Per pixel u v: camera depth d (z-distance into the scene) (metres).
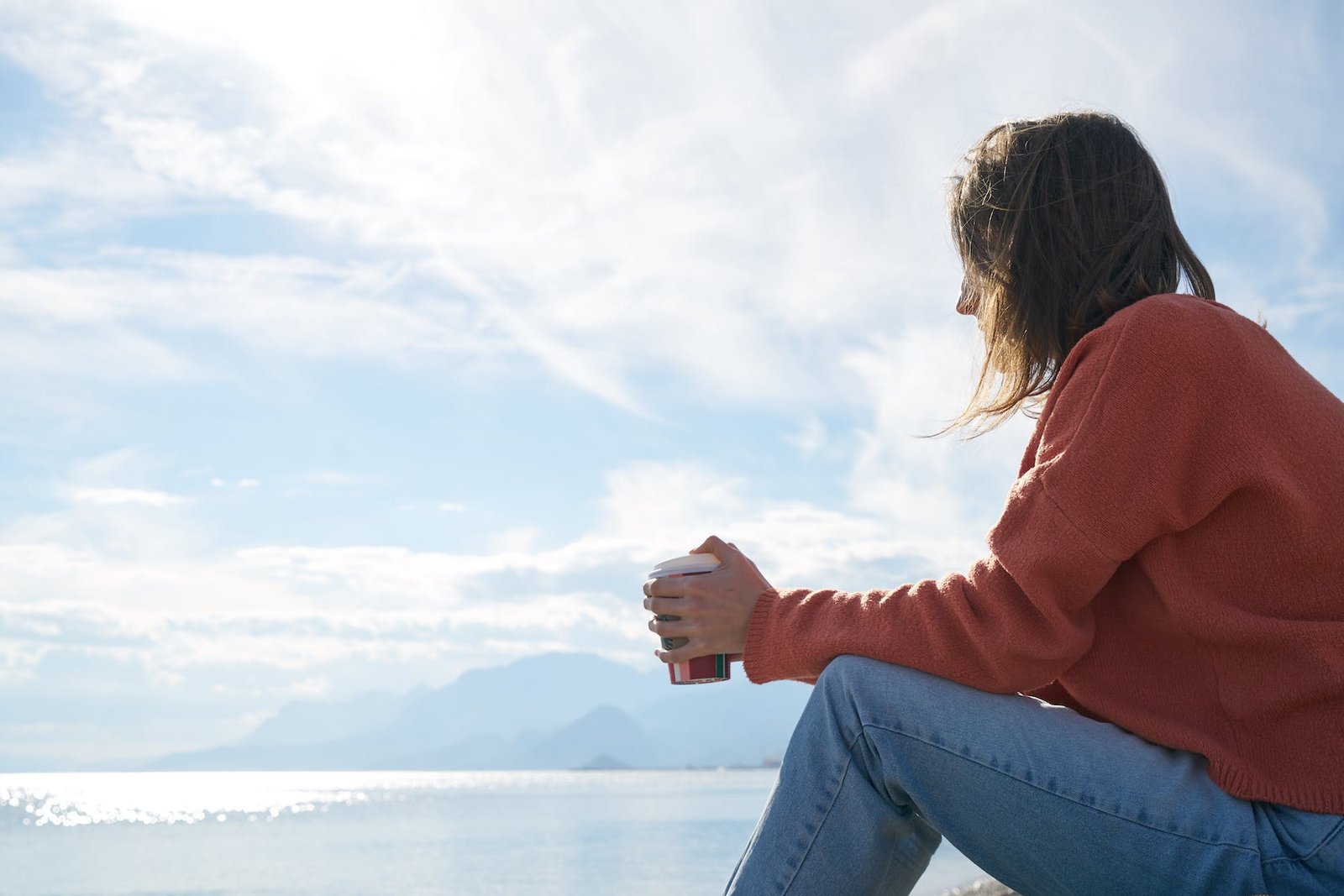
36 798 61.53
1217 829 1.25
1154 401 1.31
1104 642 1.40
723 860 13.05
